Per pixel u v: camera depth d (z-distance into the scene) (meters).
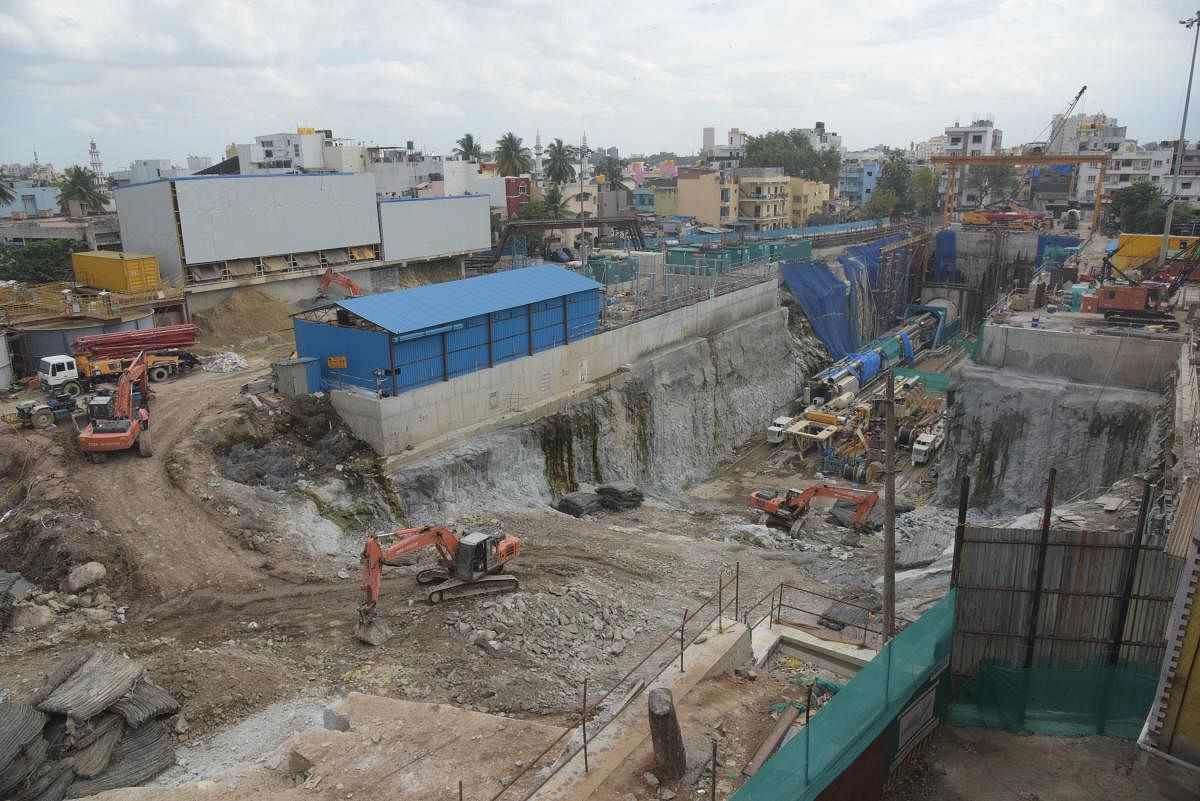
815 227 109.38
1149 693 14.47
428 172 117.44
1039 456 48.47
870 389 69.44
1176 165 59.62
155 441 35.06
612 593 28.98
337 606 26.33
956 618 15.09
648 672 23.30
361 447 37.03
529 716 20.81
